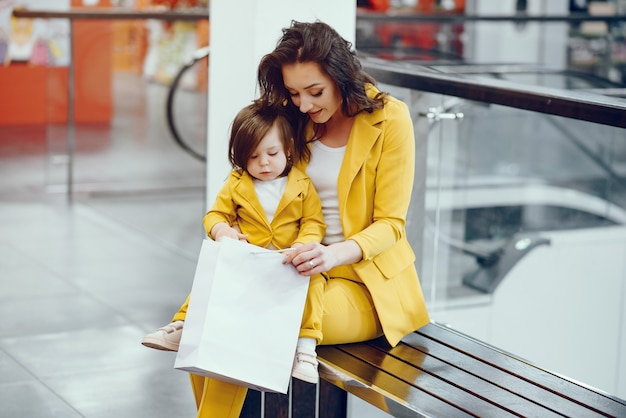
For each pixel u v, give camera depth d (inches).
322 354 113.8
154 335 110.7
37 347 170.7
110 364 164.1
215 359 103.0
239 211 116.0
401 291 118.6
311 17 140.8
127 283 209.5
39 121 347.3
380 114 115.0
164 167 293.7
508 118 225.8
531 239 208.8
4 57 335.9
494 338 195.5
